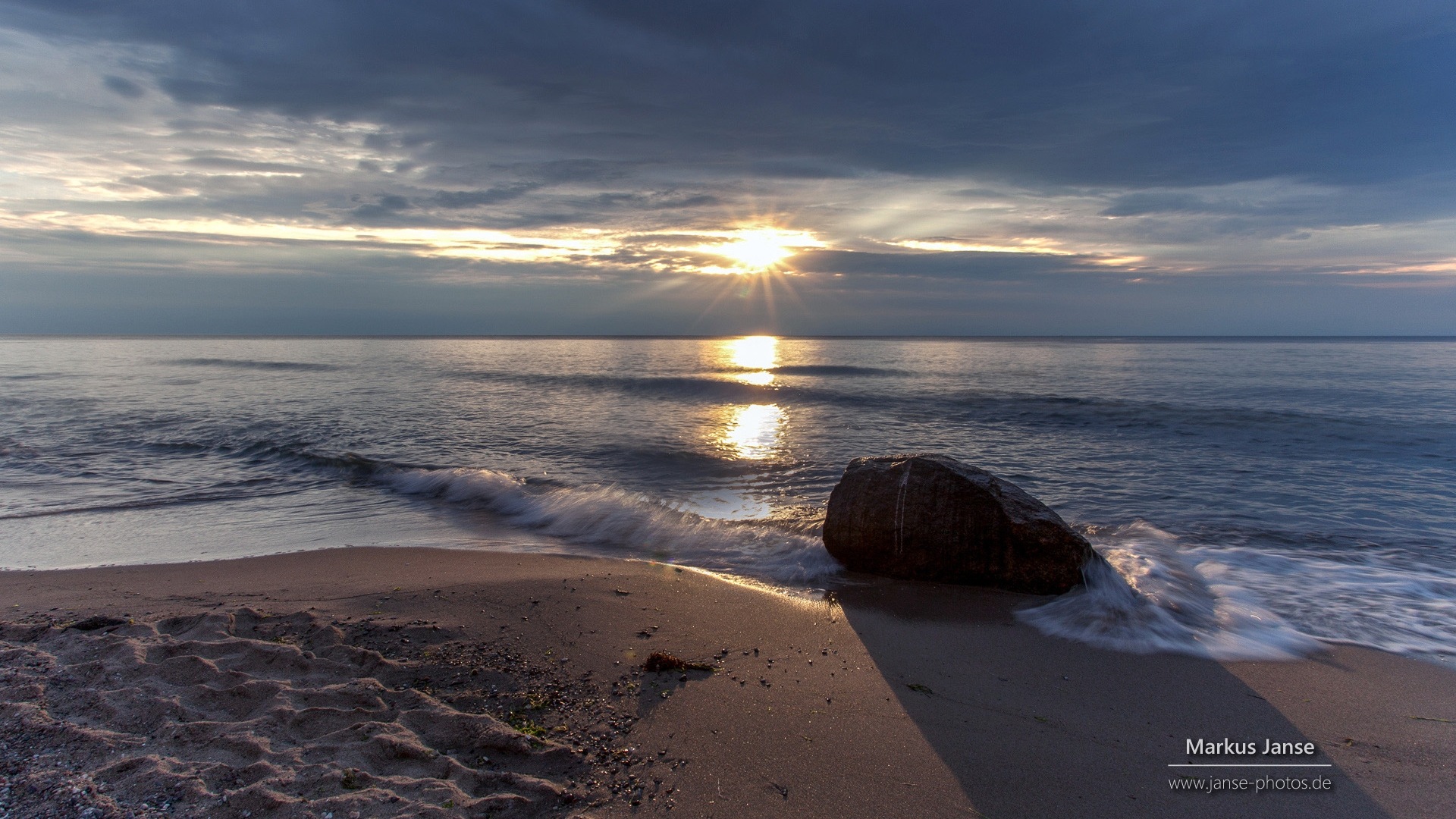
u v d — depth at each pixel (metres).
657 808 2.82
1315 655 4.59
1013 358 48.31
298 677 3.67
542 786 2.88
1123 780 3.16
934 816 2.86
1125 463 11.71
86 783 2.64
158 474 11.00
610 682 3.95
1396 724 3.70
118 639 4.00
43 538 7.56
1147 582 5.94
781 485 10.32
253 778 2.73
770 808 2.87
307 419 16.89
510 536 7.79
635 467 11.52
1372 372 31.53
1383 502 9.05
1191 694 4.04
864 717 3.68
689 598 5.51
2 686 3.38
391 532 7.93
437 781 2.81
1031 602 5.59
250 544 7.38
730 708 3.71
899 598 5.69
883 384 26.91
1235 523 8.12
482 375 32.09
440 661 4.06
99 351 63.78
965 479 6.18
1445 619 5.23
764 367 38.34
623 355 57.53
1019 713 3.78
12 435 14.41
